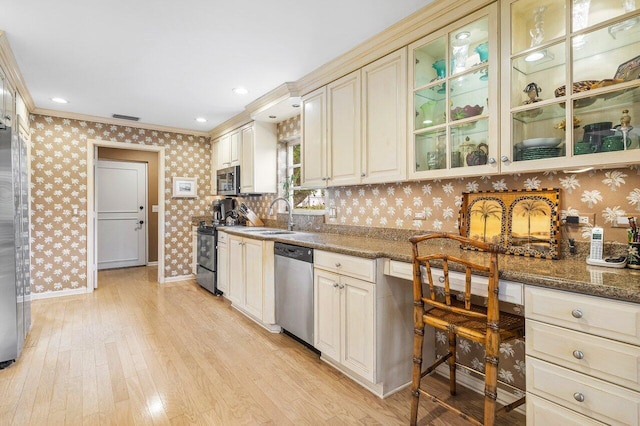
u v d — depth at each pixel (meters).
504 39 1.66
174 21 2.09
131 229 6.02
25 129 3.44
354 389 2.03
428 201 2.32
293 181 3.92
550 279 1.20
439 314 1.65
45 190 3.96
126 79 3.03
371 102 2.38
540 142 1.58
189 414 1.77
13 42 2.34
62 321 3.17
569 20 1.46
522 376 1.81
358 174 2.48
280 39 2.32
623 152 1.32
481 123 1.84
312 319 2.43
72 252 4.12
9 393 1.95
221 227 4.04
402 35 2.14
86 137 4.24
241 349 2.58
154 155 6.20
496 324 1.34
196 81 3.07
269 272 2.92
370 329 1.92
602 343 1.08
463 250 1.99
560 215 1.69
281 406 1.85
